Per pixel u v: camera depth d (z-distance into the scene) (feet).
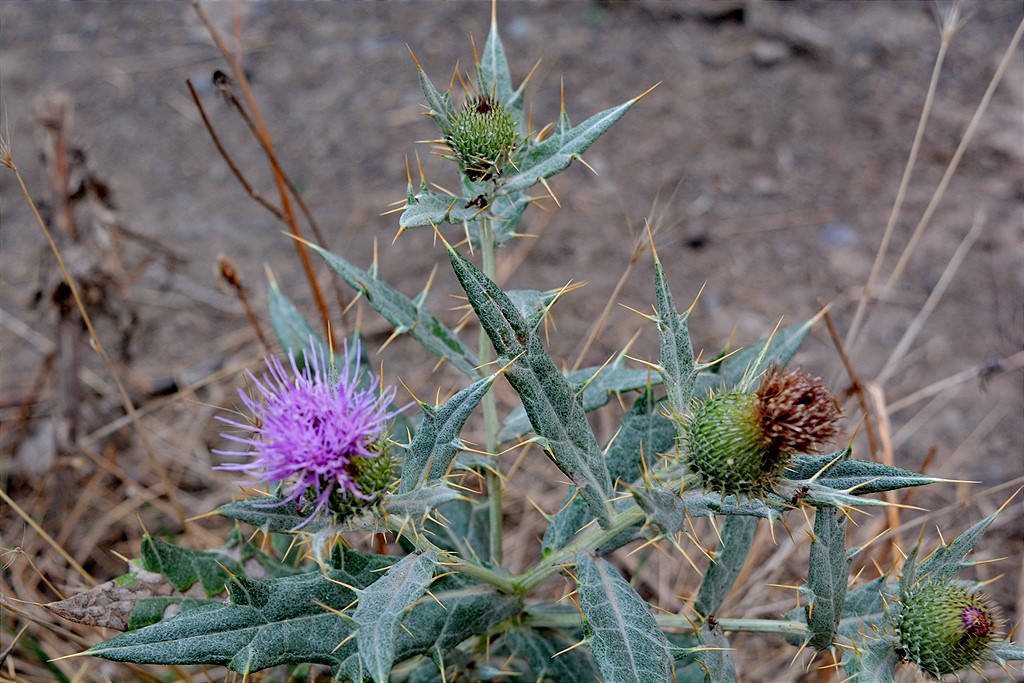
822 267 1.90
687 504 0.90
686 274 1.90
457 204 0.96
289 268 1.90
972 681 1.31
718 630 0.96
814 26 2.38
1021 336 1.79
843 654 0.97
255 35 2.39
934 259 1.91
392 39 2.37
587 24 2.39
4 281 1.86
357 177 2.06
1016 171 2.05
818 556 0.91
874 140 2.13
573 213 1.99
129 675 1.29
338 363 1.12
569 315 1.84
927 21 2.40
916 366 1.76
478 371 1.07
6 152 1.20
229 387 1.71
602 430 1.66
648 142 2.12
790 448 0.86
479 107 0.96
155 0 2.55
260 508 0.88
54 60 2.33
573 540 0.97
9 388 1.68
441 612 0.94
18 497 1.54
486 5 2.46
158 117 2.18
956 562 0.95
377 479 0.85
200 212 2.00
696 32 2.38
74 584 1.40
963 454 1.63
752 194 2.03
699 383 1.07
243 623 0.87
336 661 0.89
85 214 1.52
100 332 1.78
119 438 1.62
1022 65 2.26
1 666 1.20
